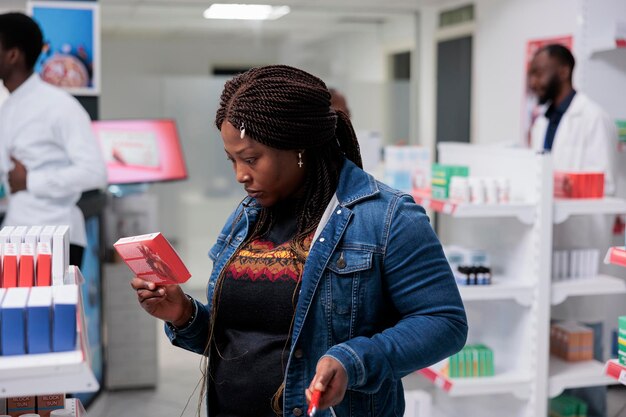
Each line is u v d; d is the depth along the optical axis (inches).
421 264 58.3
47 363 45.9
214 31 395.5
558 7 231.5
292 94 56.6
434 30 317.4
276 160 58.1
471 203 129.0
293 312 59.6
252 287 60.7
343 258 58.8
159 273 59.7
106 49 414.9
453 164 157.2
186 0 298.8
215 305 62.5
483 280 131.6
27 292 50.9
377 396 60.4
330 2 306.2
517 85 256.8
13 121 138.6
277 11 327.9
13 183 139.3
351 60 388.5
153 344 181.6
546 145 174.4
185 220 308.5
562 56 169.6
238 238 64.4
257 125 56.3
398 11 327.6
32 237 59.4
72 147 139.4
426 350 55.7
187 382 186.5
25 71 138.6
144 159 191.3
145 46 420.2
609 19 186.1
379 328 60.4
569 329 144.8
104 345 180.5
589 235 155.6
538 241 129.4
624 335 95.8
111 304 179.5
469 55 291.3
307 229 60.6
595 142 165.0
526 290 130.9
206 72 432.5
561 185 135.8
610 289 134.4
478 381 130.6
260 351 60.4
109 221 180.9
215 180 309.3
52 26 183.8
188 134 307.4
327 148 61.7
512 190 136.3
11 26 134.6
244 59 436.1
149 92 306.3
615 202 131.8
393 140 327.6
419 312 57.9
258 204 64.9
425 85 326.0
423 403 135.0
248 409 61.2
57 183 136.6
